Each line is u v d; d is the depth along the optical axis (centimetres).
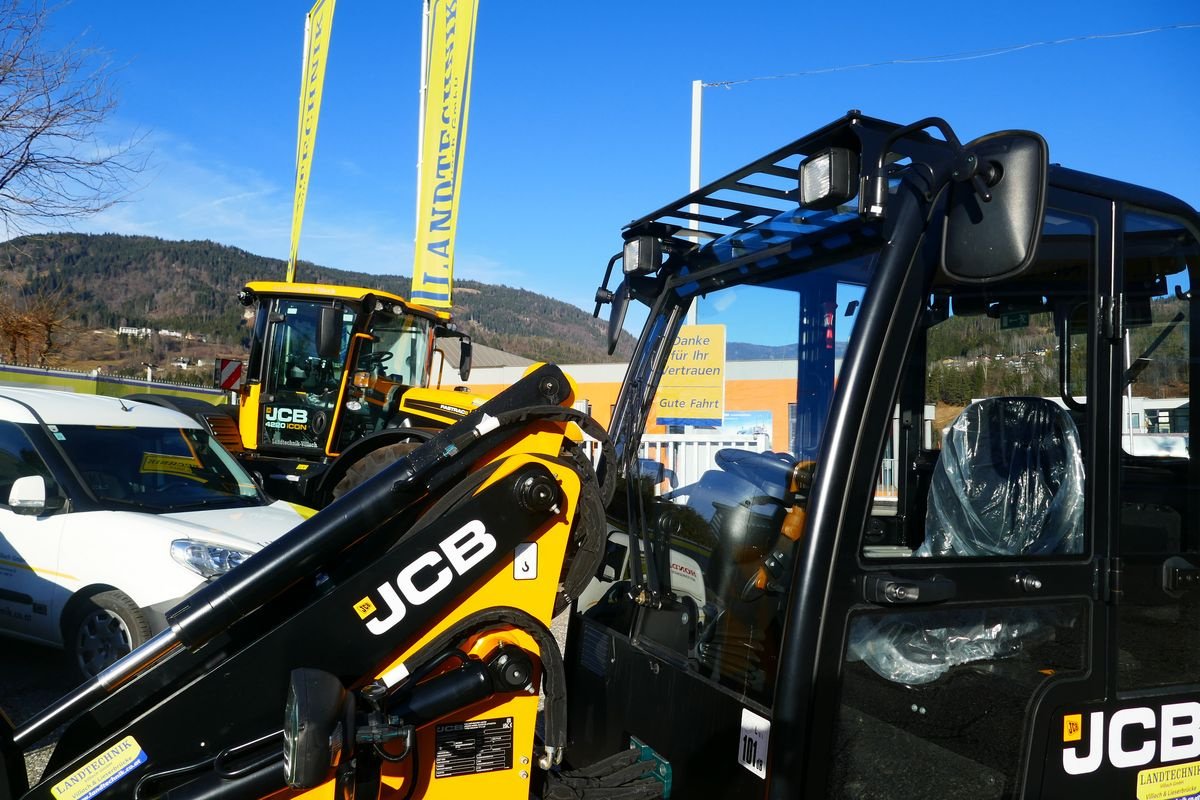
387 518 211
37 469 579
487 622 217
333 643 205
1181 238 251
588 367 2381
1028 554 239
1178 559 243
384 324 1153
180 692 199
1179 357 249
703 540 254
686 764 239
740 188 262
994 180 196
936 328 261
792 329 250
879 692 209
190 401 1121
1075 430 237
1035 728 223
